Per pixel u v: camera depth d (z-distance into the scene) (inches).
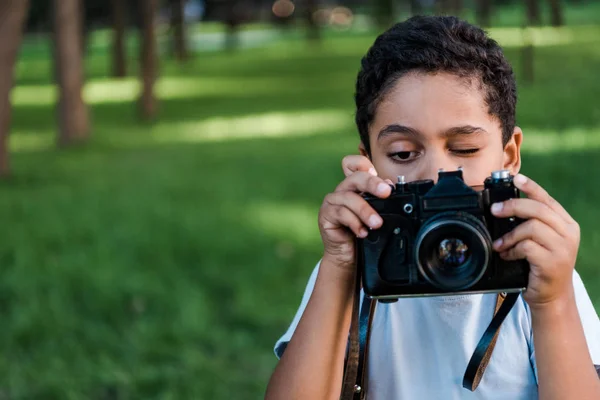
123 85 1021.8
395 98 77.0
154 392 185.5
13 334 213.2
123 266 266.8
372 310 80.9
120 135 628.1
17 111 813.2
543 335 74.4
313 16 1531.7
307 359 78.8
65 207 369.4
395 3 1596.9
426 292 73.2
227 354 202.1
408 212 72.7
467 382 77.3
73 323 220.4
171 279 253.8
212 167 462.0
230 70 1114.1
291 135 575.5
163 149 551.2
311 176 411.8
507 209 71.2
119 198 385.7
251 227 310.2
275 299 234.5
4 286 249.9
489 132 77.5
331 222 76.5
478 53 77.4
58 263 271.4
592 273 230.2
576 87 672.4
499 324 76.2
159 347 204.4
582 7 1678.2
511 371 79.4
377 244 73.5
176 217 334.6
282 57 1258.0
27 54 1638.8
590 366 74.4
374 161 80.4
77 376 192.1
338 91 826.2
